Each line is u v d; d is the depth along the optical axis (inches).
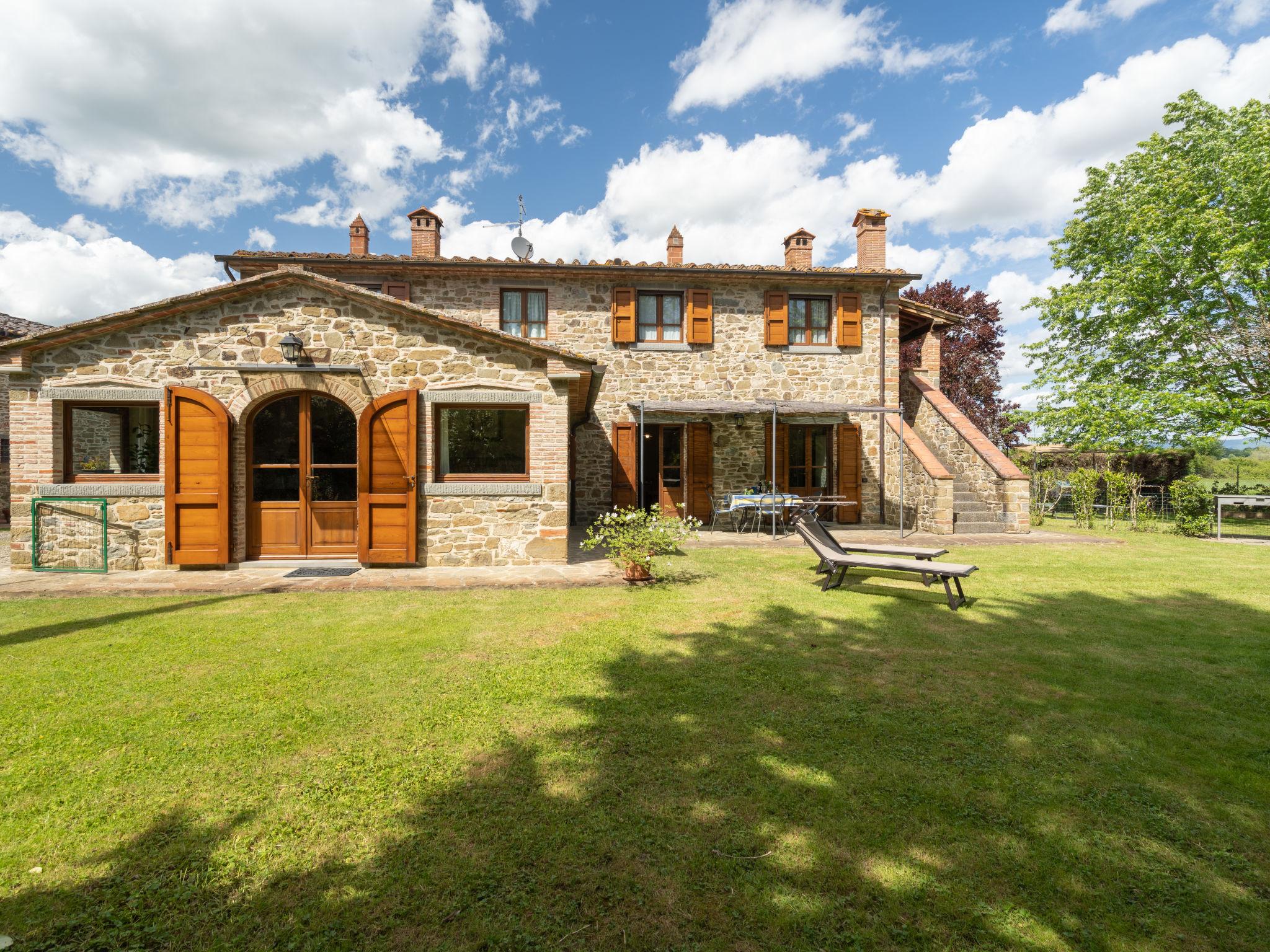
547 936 72.4
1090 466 696.4
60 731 127.2
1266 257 523.8
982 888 81.4
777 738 124.9
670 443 542.0
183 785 106.9
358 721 132.3
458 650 182.5
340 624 210.5
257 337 308.0
